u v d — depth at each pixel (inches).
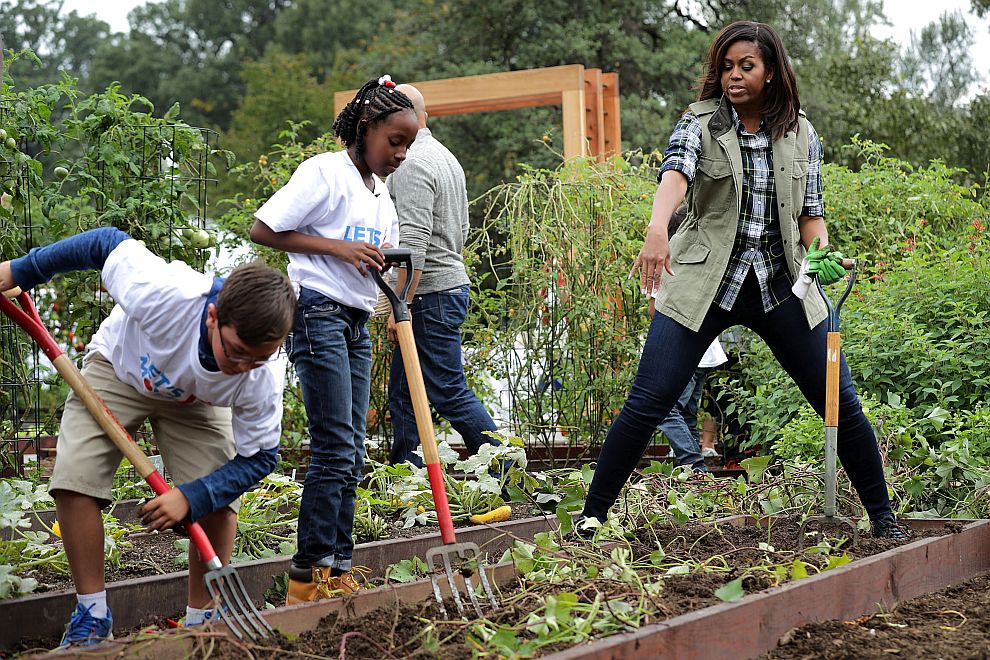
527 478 196.5
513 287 275.9
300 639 117.0
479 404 207.3
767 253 164.7
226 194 1048.2
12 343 240.7
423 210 192.7
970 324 241.1
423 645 115.0
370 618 122.2
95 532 118.6
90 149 233.9
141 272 115.6
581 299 267.7
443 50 1027.3
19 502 157.2
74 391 119.2
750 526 183.6
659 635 106.5
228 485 118.6
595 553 149.9
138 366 119.4
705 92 167.2
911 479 197.5
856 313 253.0
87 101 233.5
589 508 165.0
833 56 934.4
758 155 163.2
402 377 210.7
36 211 229.6
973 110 866.1
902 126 858.1
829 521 171.5
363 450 144.3
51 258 118.6
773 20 1018.1
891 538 165.3
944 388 227.6
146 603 136.3
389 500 201.3
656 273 156.1
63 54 1902.1
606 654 100.7
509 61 988.6
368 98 139.6
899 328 239.3
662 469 205.8
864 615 137.6
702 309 161.2
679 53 940.6
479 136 941.2
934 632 130.4
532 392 276.7
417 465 212.2
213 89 1658.5
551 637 115.2
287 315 108.8
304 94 1223.5
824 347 165.6
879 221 350.9
